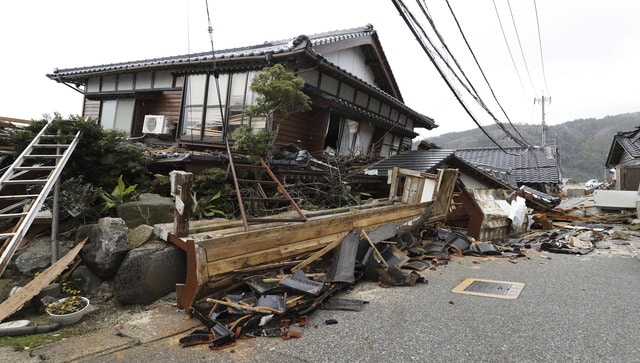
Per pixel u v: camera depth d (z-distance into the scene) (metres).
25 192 6.74
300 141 10.43
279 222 6.19
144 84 12.15
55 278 4.92
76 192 6.25
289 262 5.51
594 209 17.47
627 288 5.98
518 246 9.80
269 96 7.30
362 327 4.29
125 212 5.82
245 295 4.66
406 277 6.04
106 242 4.84
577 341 3.93
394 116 14.82
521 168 23.92
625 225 14.43
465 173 14.61
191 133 10.52
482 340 3.96
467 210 10.67
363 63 13.70
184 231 4.87
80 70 13.35
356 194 10.46
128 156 7.04
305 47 8.24
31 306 4.55
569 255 8.88
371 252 6.57
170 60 10.88
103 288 4.93
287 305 4.49
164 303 4.77
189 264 4.41
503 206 11.61
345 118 12.20
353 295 5.56
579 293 5.70
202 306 4.41
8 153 6.72
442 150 13.77
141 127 12.17
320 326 4.32
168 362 3.42
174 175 4.94
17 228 4.75
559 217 15.67
